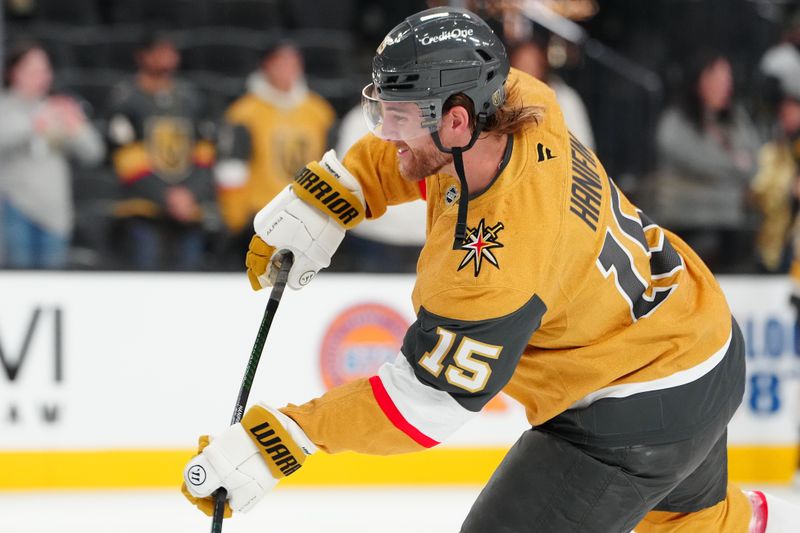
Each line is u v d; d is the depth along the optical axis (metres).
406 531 13.48
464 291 7.17
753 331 15.70
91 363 14.54
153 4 18.23
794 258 17.00
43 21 17.95
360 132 16.77
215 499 7.77
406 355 7.55
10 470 14.38
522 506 7.98
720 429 8.20
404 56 7.32
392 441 7.62
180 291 14.69
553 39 18.86
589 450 7.92
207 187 16.45
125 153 16.27
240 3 18.31
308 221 8.64
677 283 8.03
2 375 14.33
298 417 7.63
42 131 16.02
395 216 16.06
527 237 7.20
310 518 13.86
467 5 18.61
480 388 7.32
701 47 19.02
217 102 17.11
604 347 7.77
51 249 16.08
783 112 18.48
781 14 19.20
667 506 8.70
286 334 14.85
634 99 18.67
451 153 7.42
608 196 7.79
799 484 15.79
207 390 14.74
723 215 17.73
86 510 13.84
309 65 17.95
